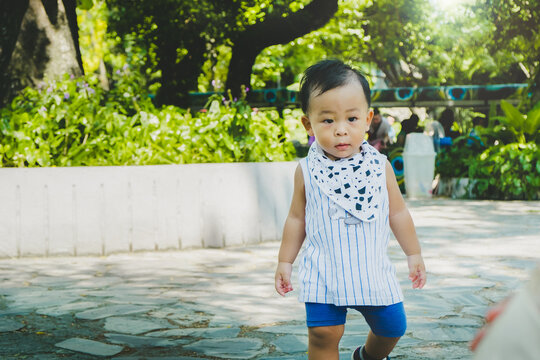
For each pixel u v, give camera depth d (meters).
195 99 16.45
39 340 3.78
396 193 2.72
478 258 6.25
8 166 6.94
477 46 21.81
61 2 8.65
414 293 4.83
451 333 3.83
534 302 0.93
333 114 2.54
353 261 2.56
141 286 5.15
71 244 6.47
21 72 8.33
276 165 7.39
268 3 14.12
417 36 21.73
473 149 13.78
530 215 9.82
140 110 7.84
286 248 2.76
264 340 3.75
